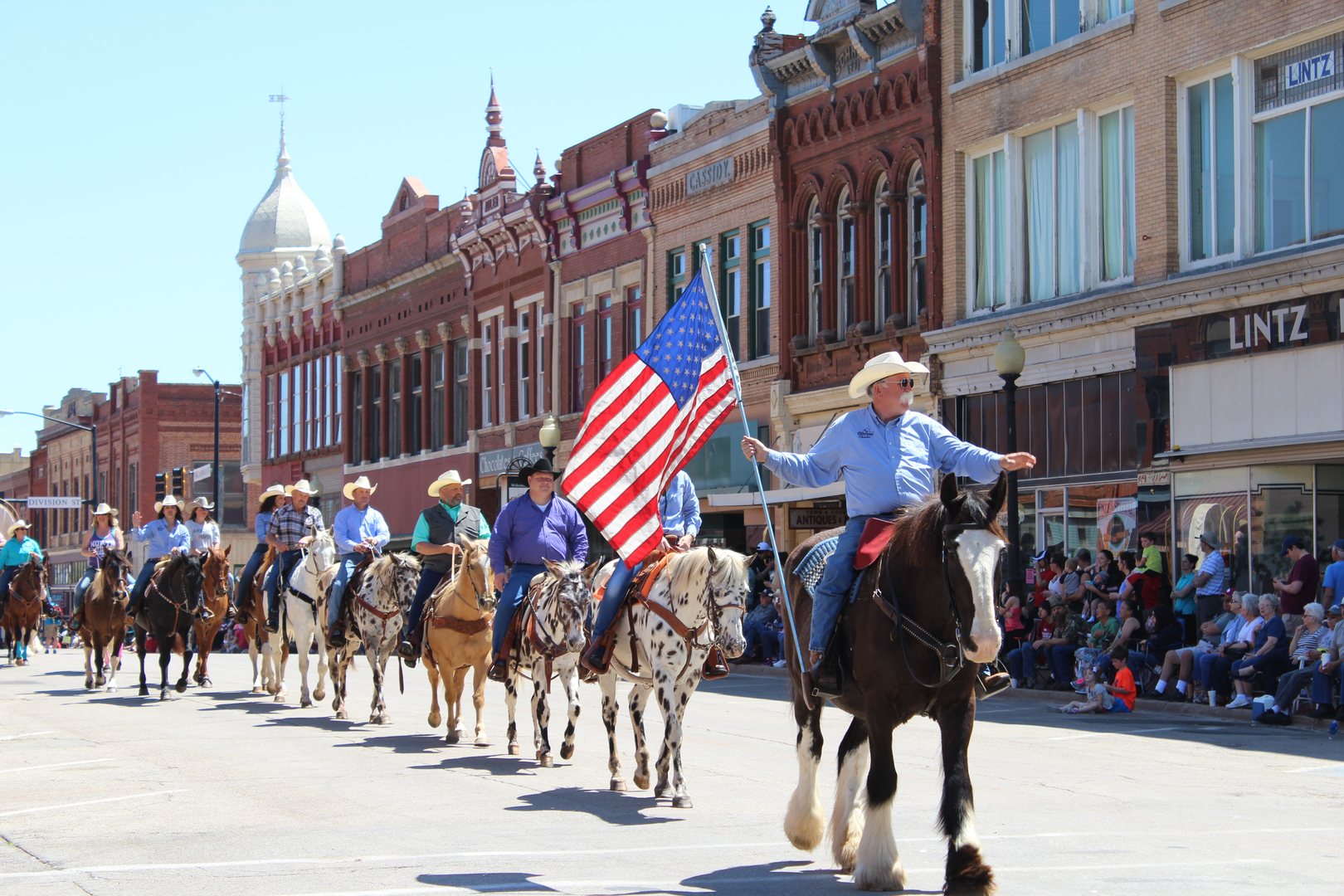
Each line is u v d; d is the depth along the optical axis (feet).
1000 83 89.45
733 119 112.98
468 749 49.34
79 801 38.60
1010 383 74.74
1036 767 44.75
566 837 32.40
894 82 96.27
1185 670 63.52
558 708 65.62
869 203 99.55
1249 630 60.80
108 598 77.77
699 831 33.30
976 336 89.30
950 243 92.73
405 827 33.78
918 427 29.66
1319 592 69.92
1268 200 73.97
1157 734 54.13
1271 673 59.31
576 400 134.92
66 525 304.71
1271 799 38.19
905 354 96.27
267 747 50.14
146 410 252.83
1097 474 82.79
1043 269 87.92
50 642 149.48
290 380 200.54
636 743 39.65
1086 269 84.07
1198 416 75.31
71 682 85.15
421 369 164.35
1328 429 68.44
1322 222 71.10
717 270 115.03
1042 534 86.43
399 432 168.86
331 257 190.60
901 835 32.96
